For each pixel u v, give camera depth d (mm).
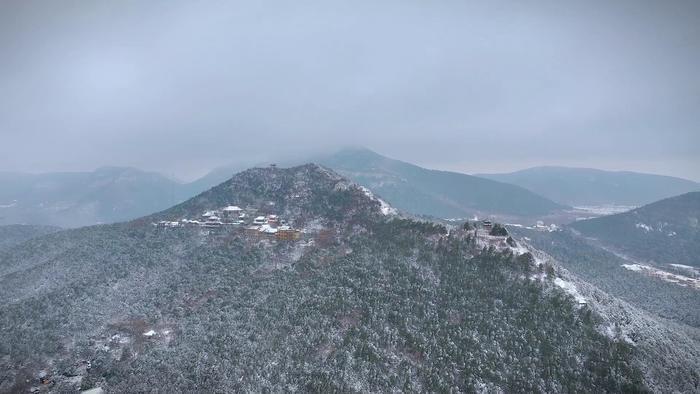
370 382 157250
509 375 157750
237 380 161000
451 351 167125
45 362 180250
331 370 161875
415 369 162000
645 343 169250
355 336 176750
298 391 155625
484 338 171250
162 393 157250
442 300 191375
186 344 184750
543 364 161000
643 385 150625
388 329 178250
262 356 172000
